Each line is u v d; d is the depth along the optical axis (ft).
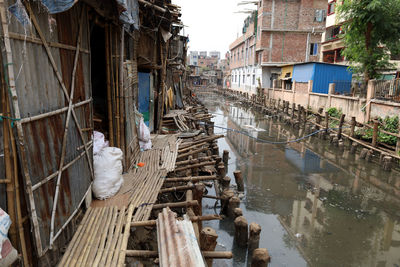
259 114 84.58
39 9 9.63
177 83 63.31
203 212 24.38
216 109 95.76
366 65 46.47
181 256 10.40
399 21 42.42
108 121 20.36
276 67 102.68
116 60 19.51
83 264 10.75
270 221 23.48
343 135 45.91
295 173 34.14
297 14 96.43
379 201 27.22
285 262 18.60
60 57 11.41
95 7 14.52
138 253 11.57
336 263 18.63
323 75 66.80
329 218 24.11
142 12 26.53
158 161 23.25
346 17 45.14
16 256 8.43
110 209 14.71
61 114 11.34
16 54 8.39
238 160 38.96
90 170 14.98
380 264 18.58
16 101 8.29
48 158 10.21
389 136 37.35
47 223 10.05
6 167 8.52
